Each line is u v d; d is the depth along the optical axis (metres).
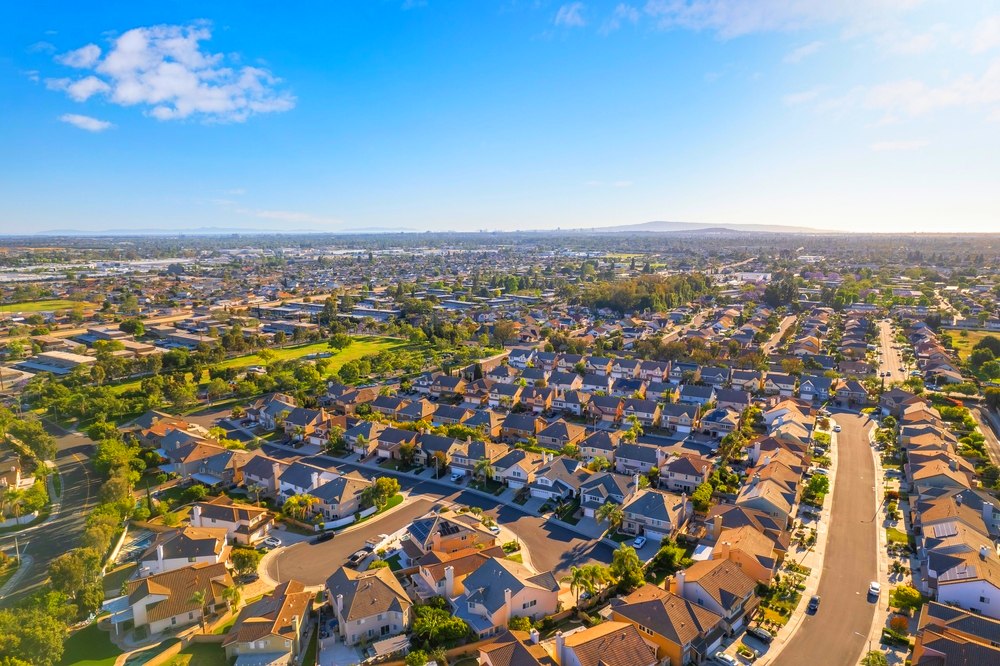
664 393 172.50
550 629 77.00
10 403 175.00
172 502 116.12
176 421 153.12
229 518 102.44
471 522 101.38
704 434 150.00
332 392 181.88
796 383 180.50
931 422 139.75
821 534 98.31
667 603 73.69
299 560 95.50
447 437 135.62
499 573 80.81
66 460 136.88
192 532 95.69
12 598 85.94
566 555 95.31
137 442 137.88
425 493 119.75
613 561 87.31
